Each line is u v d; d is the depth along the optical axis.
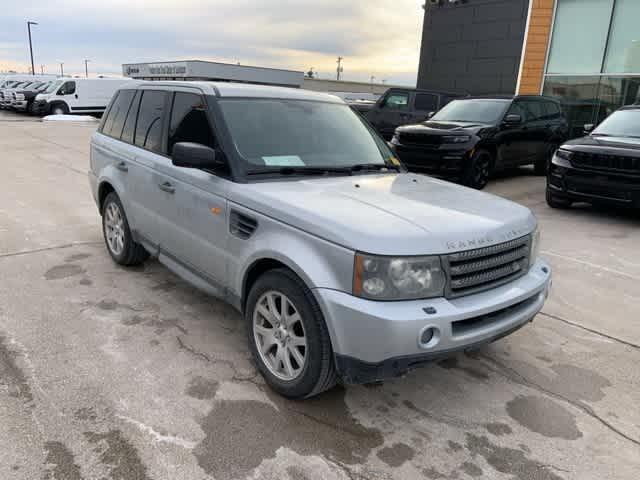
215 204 3.35
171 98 4.14
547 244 6.54
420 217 2.78
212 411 2.85
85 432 2.62
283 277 2.86
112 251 5.06
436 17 18.50
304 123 3.88
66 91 26.33
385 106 14.15
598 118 15.27
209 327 3.83
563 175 7.95
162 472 2.39
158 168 3.99
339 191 3.16
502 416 2.99
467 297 2.72
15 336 3.55
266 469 2.45
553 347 3.86
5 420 2.67
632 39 14.28
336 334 2.57
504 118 10.09
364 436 2.74
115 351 3.42
